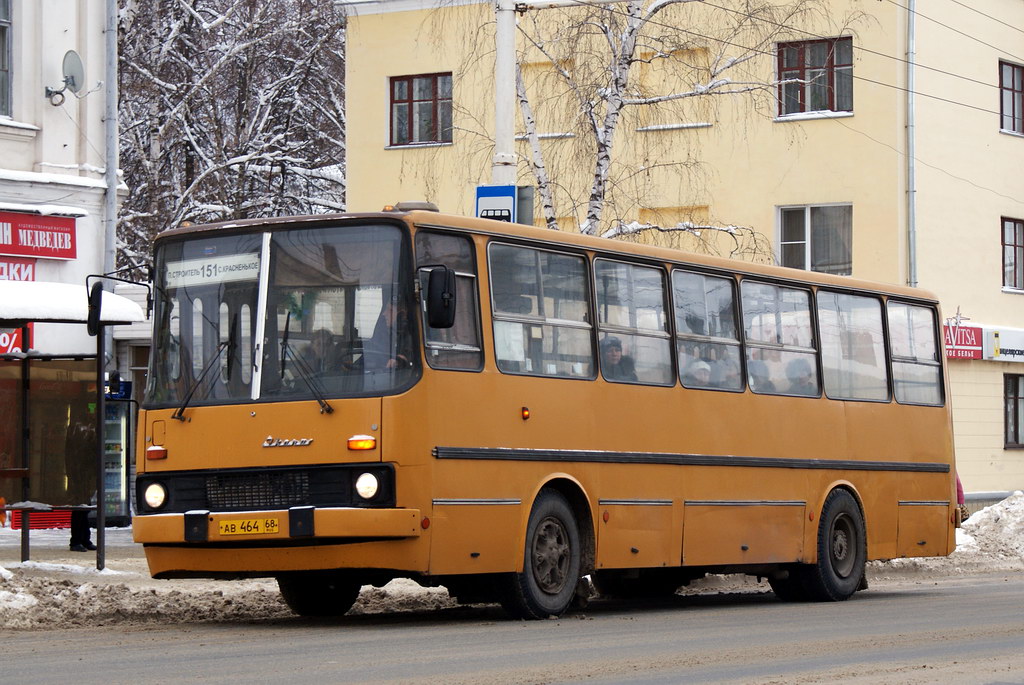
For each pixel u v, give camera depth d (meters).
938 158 37.19
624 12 28.17
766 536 18.61
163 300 14.85
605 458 16.09
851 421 20.30
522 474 14.97
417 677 10.43
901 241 36.25
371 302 14.08
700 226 28.80
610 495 16.14
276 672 10.66
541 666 11.21
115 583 18.62
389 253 14.12
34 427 20.45
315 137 49.66
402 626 14.47
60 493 20.36
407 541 13.76
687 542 17.28
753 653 12.37
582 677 10.59
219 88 48.59
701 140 37.78
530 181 33.28
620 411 16.39
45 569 19.50
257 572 14.23
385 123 41.34
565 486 15.67
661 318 17.30
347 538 13.68
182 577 14.57
